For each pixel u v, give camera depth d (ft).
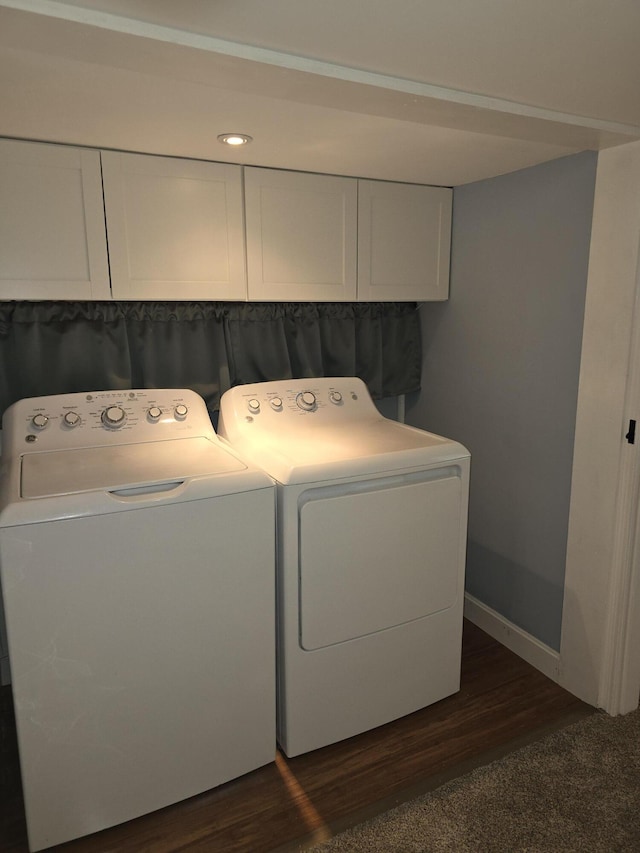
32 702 4.76
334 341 8.79
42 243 6.07
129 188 6.35
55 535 4.64
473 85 4.20
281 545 5.70
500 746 6.31
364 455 6.14
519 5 3.07
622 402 6.13
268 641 5.74
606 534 6.46
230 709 5.64
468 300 8.35
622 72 3.98
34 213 5.98
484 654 8.00
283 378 8.43
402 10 3.11
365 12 3.13
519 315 7.49
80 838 5.27
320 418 7.72
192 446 6.56
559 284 6.87
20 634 4.64
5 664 7.25
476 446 8.48
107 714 5.06
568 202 6.63
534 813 5.45
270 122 5.34
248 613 5.58
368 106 4.44
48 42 3.31
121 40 3.27
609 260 6.08
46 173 5.96
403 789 5.77
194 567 5.24
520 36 3.43
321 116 5.16
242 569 5.48
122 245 6.43
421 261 8.35
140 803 5.35
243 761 5.83
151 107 4.93
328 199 7.47
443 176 7.60
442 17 3.19
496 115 4.66
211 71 3.75
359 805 5.59
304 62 3.72
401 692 6.57
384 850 5.12
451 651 6.88
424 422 9.60
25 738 4.79
